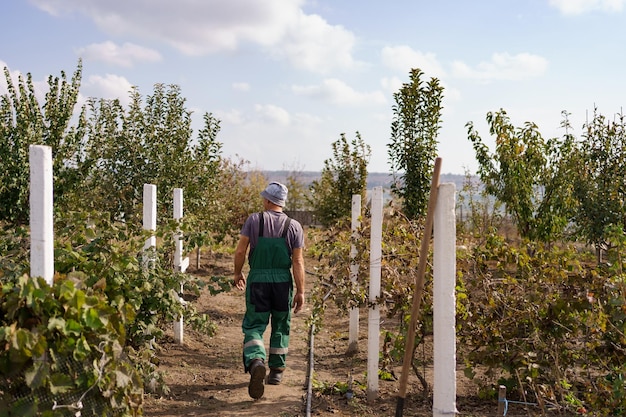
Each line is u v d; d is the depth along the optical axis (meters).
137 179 12.27
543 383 5.84
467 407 5.83
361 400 6.06
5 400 3.39
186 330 8.84
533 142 12.23
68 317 3.50
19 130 12.47
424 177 13.27
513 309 5.88
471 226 15.11
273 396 6.16
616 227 5.72
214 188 14.53
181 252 7.71
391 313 6.31
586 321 5.61
